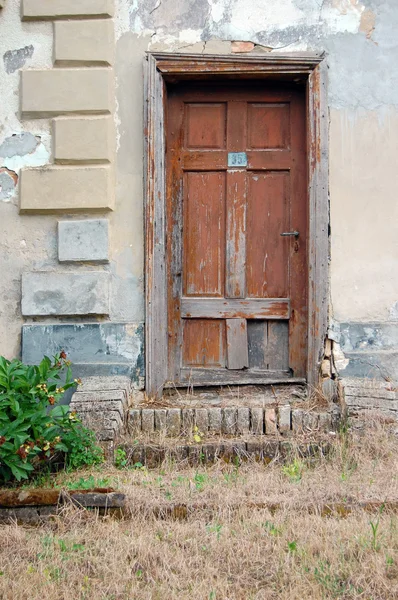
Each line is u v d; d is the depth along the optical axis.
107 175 5.63
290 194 5.84
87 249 5.66
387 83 5.66
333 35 5.67
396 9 5.68
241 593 3.33
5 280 5.75
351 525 3.80
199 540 3.76
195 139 5.89
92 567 3.55
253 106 5.89
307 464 4.73
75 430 4.70
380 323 5.61
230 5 5.69
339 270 5.63
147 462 4.85
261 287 5.86
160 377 5.63
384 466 4.61
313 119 5.63
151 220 5.63
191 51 5.68
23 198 5.67
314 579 3.38
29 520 4.12
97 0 5.68
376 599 3.22
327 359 5.61
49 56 5.74
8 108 5.75
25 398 4.61
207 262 5.88
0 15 5.79
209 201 5.88
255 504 4.07
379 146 5.65
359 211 5.64
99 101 5.65
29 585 3.37
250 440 4.95
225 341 5.86
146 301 5.61
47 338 5.68
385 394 5.20
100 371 5.63
